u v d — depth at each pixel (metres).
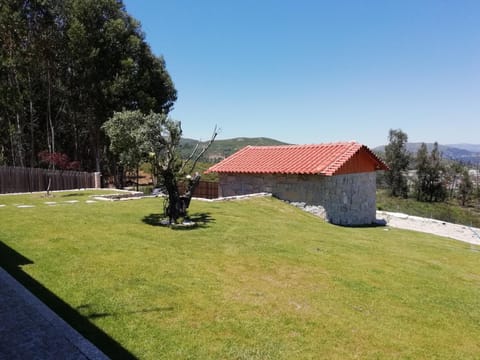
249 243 8.73
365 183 17.94
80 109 28.16
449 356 4.27
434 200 42.75
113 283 5.62
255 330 4.49
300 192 16.11
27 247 7.23
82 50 24.84
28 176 20.97
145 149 10.73
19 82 26.31
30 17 23.95
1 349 3.57
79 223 9.69
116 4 26.53
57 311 4.59
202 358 3.83
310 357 3.99
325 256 8.19
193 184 10.84
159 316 4.68
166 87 29.12
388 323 5.01
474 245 14.88
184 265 6.77
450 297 6.29
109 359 3.49
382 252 9.44
